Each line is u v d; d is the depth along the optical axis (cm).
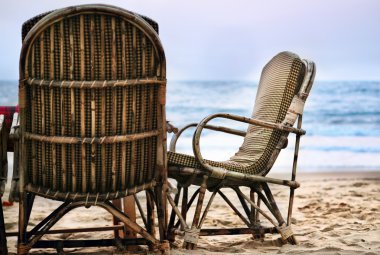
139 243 436
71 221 639
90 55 380
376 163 1540
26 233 407
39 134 392
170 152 443
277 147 472
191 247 450
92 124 386
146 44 391
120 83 383
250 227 486
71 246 434
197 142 435
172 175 449
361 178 1132
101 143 388
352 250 460
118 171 398
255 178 456
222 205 744
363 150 1825
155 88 404
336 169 1391
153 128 409
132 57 387
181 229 474
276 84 492
